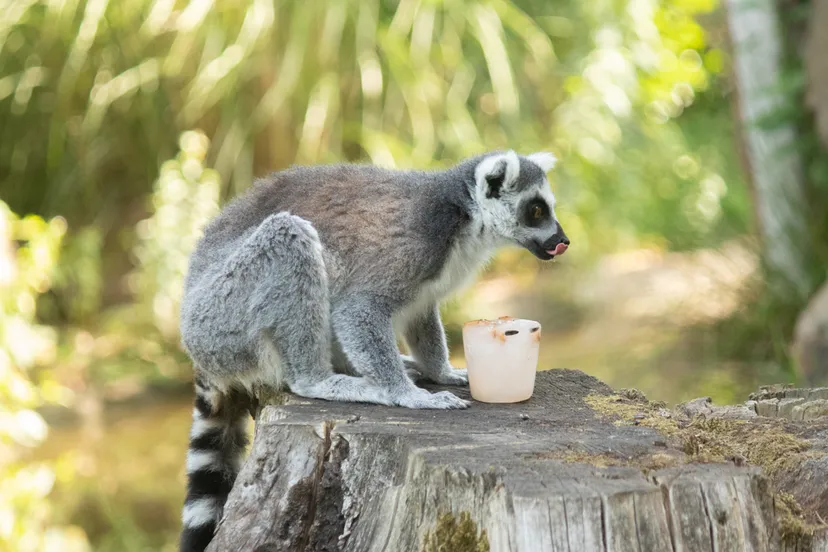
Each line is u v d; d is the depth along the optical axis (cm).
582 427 457
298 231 548
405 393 525
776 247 1266
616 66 1736
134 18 1611
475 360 524
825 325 1002
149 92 1594
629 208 1694
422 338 607
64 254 1503
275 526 440
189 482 573
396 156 1511
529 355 518
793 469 457
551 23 1802
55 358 1337
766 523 371
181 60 1574
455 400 513
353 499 442
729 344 1263
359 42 1567
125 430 1140
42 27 1634
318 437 453
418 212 561
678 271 1570
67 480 984
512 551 348
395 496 427
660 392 1159
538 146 1666
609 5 1784
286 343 554
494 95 1694
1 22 1616
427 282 568
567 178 1688
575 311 1566
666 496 354
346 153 1609
